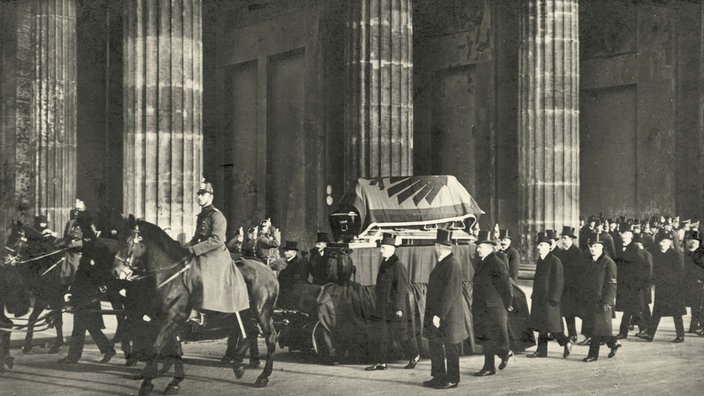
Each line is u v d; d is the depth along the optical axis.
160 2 14.14
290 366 10.68
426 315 9.31
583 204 30.31
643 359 11.48
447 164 29.08
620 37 29.08
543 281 11.59
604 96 29.77
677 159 27.19
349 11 18.23
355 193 12.66
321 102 27.03
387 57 17.97
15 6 19.22
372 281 11.56
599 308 11.27
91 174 22.91
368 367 10.48
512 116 26.88
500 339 10.16
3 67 19.36
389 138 17.95
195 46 14.54
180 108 14.27
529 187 20.50
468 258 11.87
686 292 14.16
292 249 12.23
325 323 10.80
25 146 19.22
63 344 12.06
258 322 9.69
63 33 19.28
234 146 30.86
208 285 9.10
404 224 12.56
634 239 13.91
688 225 21.98
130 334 10.02
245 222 29.83
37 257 11.45
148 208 14.04
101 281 10.35
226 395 8.77
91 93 22.17
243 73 30.58
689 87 27.11
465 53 28.31
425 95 29.69
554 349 12.49
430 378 9.80
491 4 27.30
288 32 28.53
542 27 20.34
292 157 28.34
